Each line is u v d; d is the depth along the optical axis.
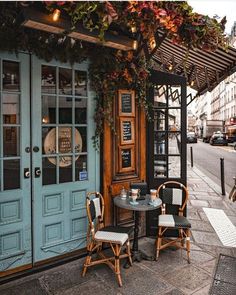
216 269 3.46
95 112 3.77
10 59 3.08
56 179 3.50
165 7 2.83
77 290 2.98
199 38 3.23
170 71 6.39
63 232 3.58
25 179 3.25
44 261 3.43
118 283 3.10
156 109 4.36
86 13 2.43
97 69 3.67
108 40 3.01
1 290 2.96
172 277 3.26
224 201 7.00
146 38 3.37
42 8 2.54
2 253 3.13
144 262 3.61
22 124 3.20
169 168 4.37
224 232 4.75
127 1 2.60
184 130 4.33
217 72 6.15
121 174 4.05
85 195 3.76
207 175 11.53
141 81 4.05
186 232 3.82
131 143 4.09
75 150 3.66
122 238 3.16
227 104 51.38
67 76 3.55
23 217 3.25
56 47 3.27
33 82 3.25
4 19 2.73
